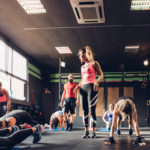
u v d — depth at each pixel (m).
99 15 6.79
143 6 6.38
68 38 8.84
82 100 3.92
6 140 2.48
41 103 13.05
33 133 3.04
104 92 12.95
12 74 9.09
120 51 10.40
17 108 9.27
